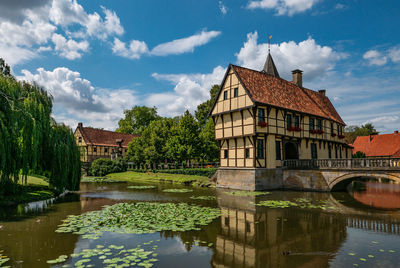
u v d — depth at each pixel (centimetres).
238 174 2388
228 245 875
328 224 1139
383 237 964
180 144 3466
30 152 1482
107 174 4306
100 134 5581
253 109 2262
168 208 1444
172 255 785
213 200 1766
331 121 3170
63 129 1920
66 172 1836
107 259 730
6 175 1423
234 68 2462
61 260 720
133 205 1542
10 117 1388
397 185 2889
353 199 1816
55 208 1488
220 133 2591
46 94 1794
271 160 2372
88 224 1103
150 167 4119
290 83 3147
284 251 824
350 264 726
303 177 2291
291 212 1373
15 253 784
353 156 4247
